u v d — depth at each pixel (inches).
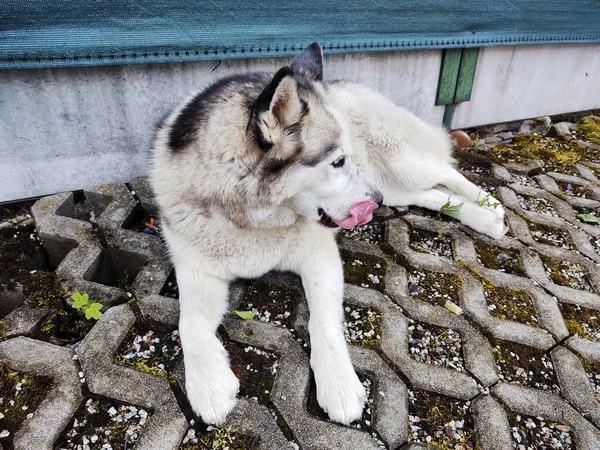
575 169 51.2
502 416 24.5
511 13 49.6
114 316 27.9
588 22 55.3
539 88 59.3
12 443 21.4
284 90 23.4
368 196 27.9
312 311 27.6
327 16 40.7
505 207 43.1
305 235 30.2
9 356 25.1
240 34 37.9
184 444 22.1
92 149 38.7
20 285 29.8
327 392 23.7
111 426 22.6
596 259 37.6
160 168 28.7
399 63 48.1
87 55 33.3
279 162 25.4
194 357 24.1
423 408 24.8
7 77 32.9
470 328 29.7
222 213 26.8
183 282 28.2
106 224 35.4
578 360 28.3
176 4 34.5
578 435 24.1
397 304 31.2
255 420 23.1
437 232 39.3
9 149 35.5
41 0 30.5
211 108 26.4
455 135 55.1
